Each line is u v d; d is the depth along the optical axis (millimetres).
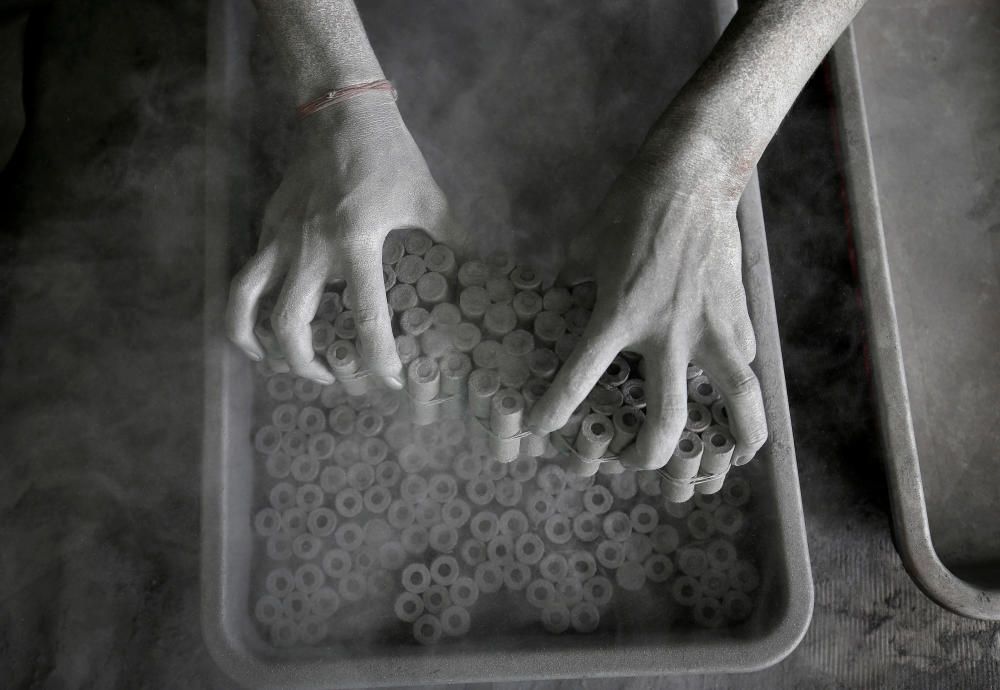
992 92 971
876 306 829
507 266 722
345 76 710
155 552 858
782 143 901
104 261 909
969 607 800
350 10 718
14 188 926
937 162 960
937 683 840
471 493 794
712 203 682
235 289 702
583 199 823
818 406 874
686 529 797
